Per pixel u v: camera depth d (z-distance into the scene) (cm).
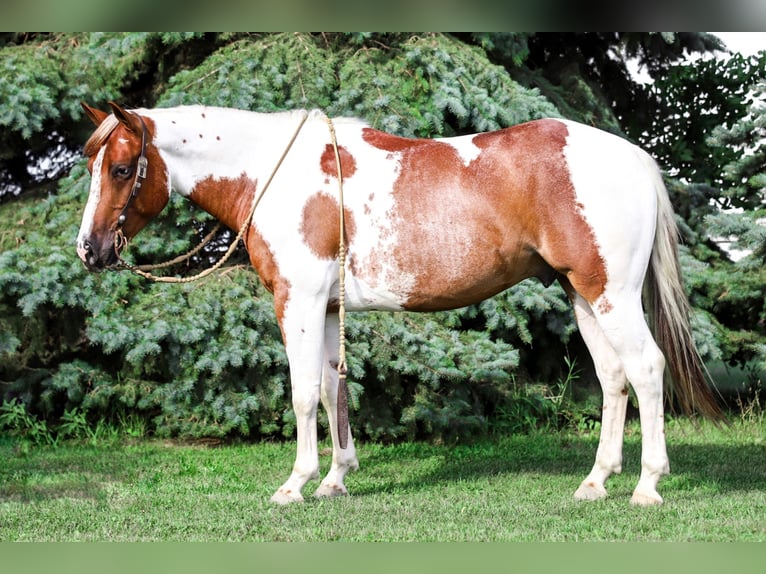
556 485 479
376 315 625
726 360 747
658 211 409
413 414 633
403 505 427
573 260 394
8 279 597
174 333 608
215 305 627
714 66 848
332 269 418
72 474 533
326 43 700
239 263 705
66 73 705
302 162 425
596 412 702
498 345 627
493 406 707
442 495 453
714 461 541
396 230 411
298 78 647
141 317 618
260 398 636
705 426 672
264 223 421
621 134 781
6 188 795
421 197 410
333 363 454
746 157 666
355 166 422
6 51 708
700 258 736
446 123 677
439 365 604
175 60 746
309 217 416
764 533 364
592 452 598
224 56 662
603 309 395
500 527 381
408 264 411
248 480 509
